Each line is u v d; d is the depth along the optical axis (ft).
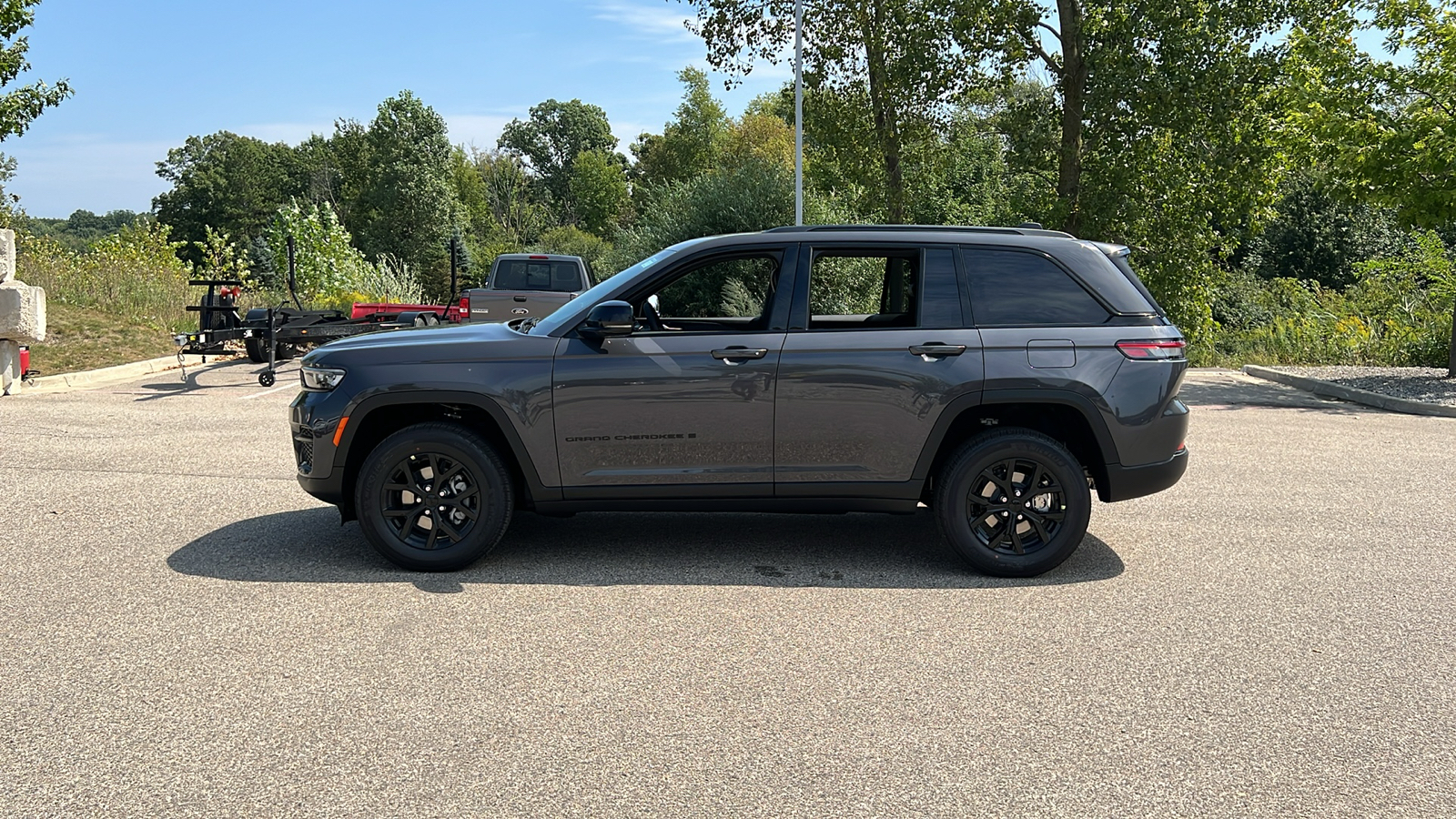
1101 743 11.72
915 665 13.97
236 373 49.93
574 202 327.26
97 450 28.89
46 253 77.00
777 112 224.53
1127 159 73.26
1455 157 47.85
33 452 28.45
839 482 17.98
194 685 12.97
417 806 10.14
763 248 18.43
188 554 18.83
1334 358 66.95
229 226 266.36
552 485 17.92
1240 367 68.03
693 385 17.70
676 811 10.10
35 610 15.70
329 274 96.84
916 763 11.18
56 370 48.42
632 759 11.18
